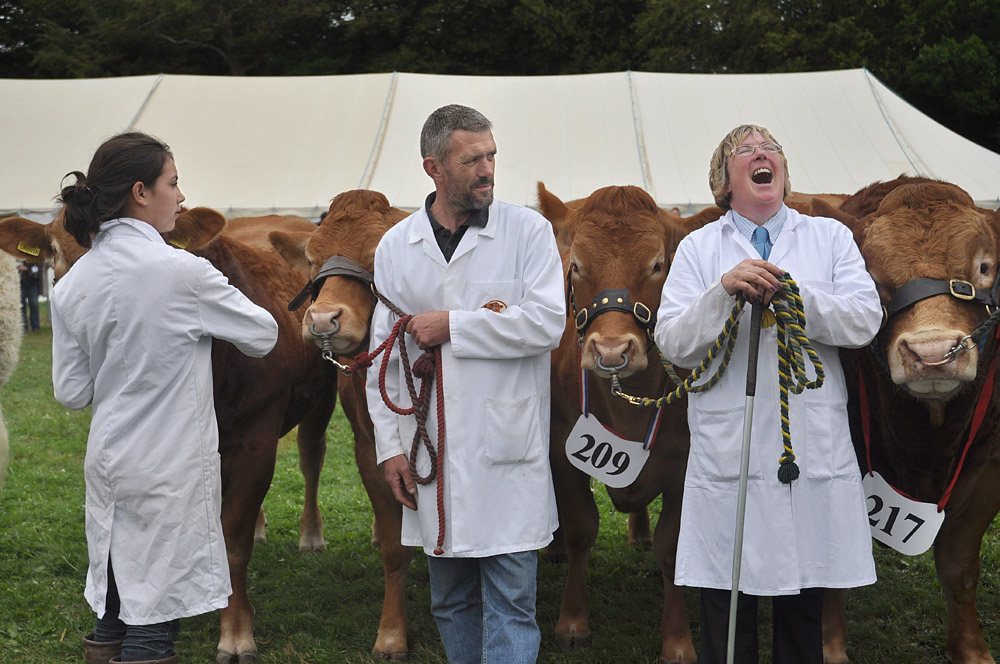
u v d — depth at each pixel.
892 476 3.55
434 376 2.94
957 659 3.66
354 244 3.69
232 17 26.67
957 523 3.55
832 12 23.55
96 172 2.93
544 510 2.98
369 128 14.84
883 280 3.12
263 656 3.97
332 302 3.51
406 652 3.96
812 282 2.94
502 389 2.93
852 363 3.51
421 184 13.41
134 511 2.92
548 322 2.92
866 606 4.39
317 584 4.89
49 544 5.37
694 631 4.22
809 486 2.86
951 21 22.47
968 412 3.24
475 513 2.89
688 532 2.98
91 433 2.97
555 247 3.06
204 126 14.98
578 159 13.92
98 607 2.96
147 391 2.93
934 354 2.79
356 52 27.02
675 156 13.97
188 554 2.95
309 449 5.45
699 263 3.08
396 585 4.00
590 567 5.07
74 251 3.51
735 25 23.22
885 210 3.24
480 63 26.27
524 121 14.97
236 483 3.96
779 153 3.04
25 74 27.88
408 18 26.14
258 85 16.02
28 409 9.45
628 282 3.38
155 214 3.00
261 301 4.10
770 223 3.05
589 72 25.06
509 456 2.91
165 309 2.91
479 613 3.12
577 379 3.79
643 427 3.61
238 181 13.64
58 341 3.01
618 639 4.07
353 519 6.04
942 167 13.31
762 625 4.27
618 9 25.27
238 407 3.86
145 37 26.48
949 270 3.05
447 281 2.98
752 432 2.88
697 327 2.86
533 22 24.50
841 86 15.33
